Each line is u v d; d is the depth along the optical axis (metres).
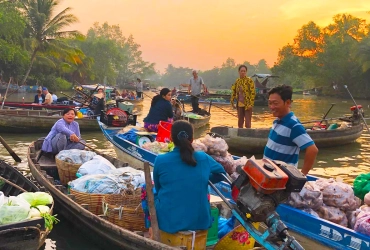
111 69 69.62
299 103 39.12
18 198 4.50
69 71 51.53
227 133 10.58
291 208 4.63
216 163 3.98
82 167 6.11
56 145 7.62
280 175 3.10
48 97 17.81
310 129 13.07
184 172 3.77
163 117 9.32
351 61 55.41
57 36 37.31
